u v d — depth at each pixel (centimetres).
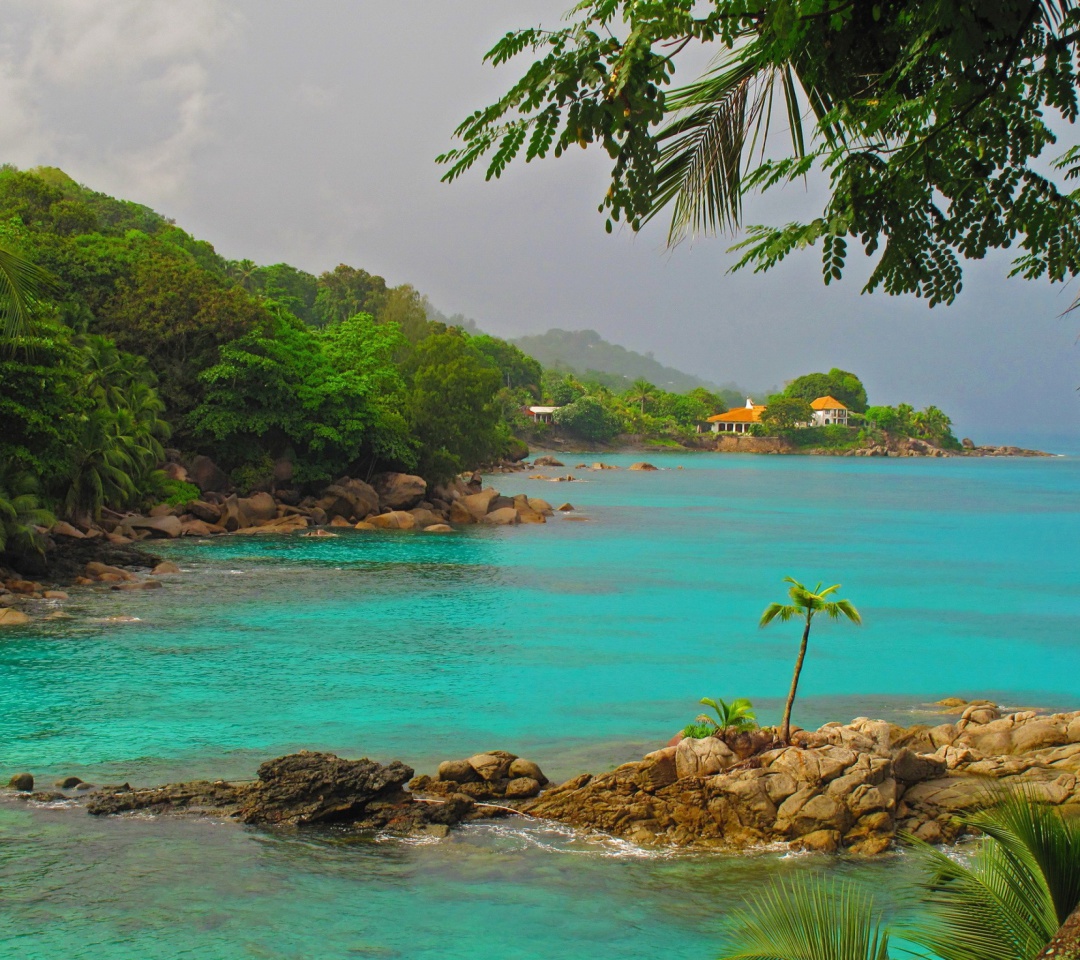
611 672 3538
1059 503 12125
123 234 10156
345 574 5481
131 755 2511
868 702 3219
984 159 661
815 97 658
